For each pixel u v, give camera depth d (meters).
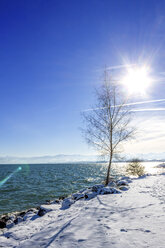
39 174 62.19
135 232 3.95
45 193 22.41
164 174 23.12
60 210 8.93
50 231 4.66
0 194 22.33
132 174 28.69
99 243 3.48
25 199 19.09
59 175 54.44
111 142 16.03
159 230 4.00
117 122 16.23
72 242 3.63
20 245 3.91
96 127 16.38
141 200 7.44
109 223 4.70
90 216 5.54
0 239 5.13
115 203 7.15
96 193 10.20
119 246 3.29
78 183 31.97
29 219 9.11
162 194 8.64
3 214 13.45
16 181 38.91
